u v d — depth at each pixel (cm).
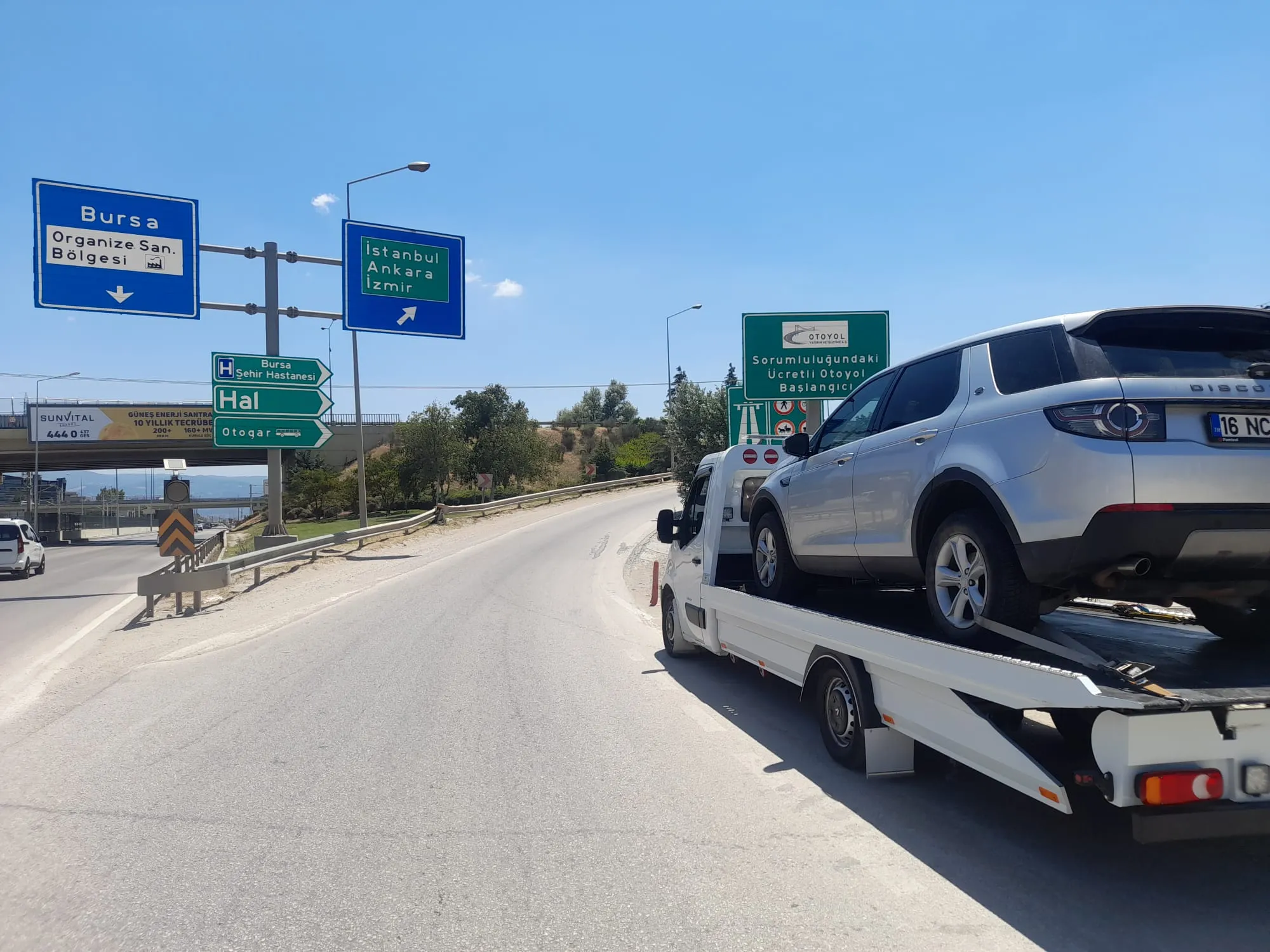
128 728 709
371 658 979
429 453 4878
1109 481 385
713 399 2642
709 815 495
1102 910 373
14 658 1091
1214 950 338
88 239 1783
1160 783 343
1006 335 477
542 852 446
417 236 2166
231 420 2198
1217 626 517
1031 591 439
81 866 438
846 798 518
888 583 626
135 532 7862
